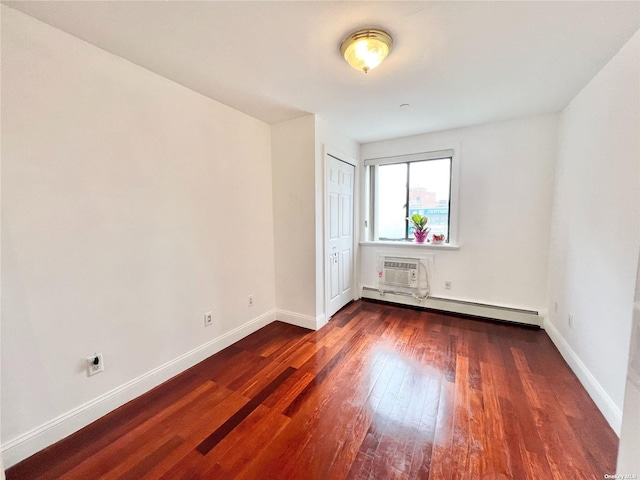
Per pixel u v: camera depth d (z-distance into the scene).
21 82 1.31
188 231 2.14
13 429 1.33
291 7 1.28
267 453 1.39
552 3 1.25
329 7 1.29
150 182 1.87
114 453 1.39
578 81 1.99
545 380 1.97
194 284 2.21
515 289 2.98
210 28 1.43
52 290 1.44
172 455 1.38
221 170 2.40
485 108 2.53
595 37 1.49
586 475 1.24
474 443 1.43
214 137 2.32
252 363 2.23
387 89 2.14
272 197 3.01
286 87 2.09
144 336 1.87
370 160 3.70
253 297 2.81
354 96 2.26
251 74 1.90
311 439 1.47
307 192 2.78
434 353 2.37
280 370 2.13
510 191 2.93
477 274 3.16
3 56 1.26
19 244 1.33
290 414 1.66
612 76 1.66
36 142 1.37
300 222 2.86
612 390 1.56
